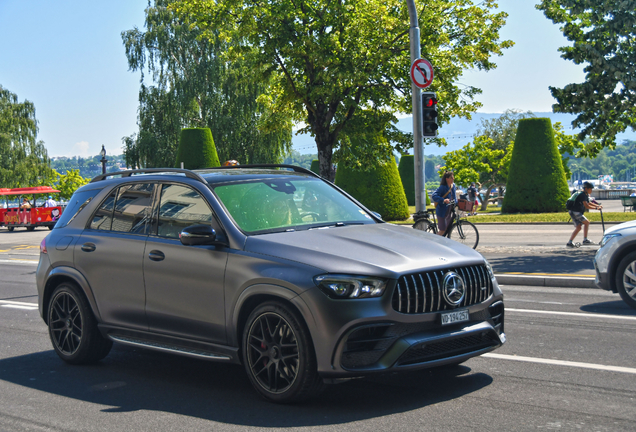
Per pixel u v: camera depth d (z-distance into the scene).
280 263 4.57
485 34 25.30
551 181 33.38
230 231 4.99
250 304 4.79
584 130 18.08
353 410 4.43
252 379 4.73
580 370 5.27
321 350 4.27
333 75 22.58
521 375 5.17
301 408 4.52
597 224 24.09
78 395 5.15
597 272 8.27
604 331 6.69
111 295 5.75
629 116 17.62
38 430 4.31
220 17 24.75
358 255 4.49
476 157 54.78
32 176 61.19
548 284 10.11
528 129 33.78
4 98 62.47
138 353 6.66
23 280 13.50
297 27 23.02
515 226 25.22
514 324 7.16
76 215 6.38
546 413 4.24
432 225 13.88
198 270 5.04
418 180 13.67
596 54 16.25
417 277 4.39
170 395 5.03
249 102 47.19
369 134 25.97
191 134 39.88
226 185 5.43
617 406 4.34
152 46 47.03
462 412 4.30
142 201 5.82
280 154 49.22
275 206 5.37
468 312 4.58
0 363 6.35
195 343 5.12
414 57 13.60
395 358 4.21
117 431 4.22
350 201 5.95
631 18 16.00
